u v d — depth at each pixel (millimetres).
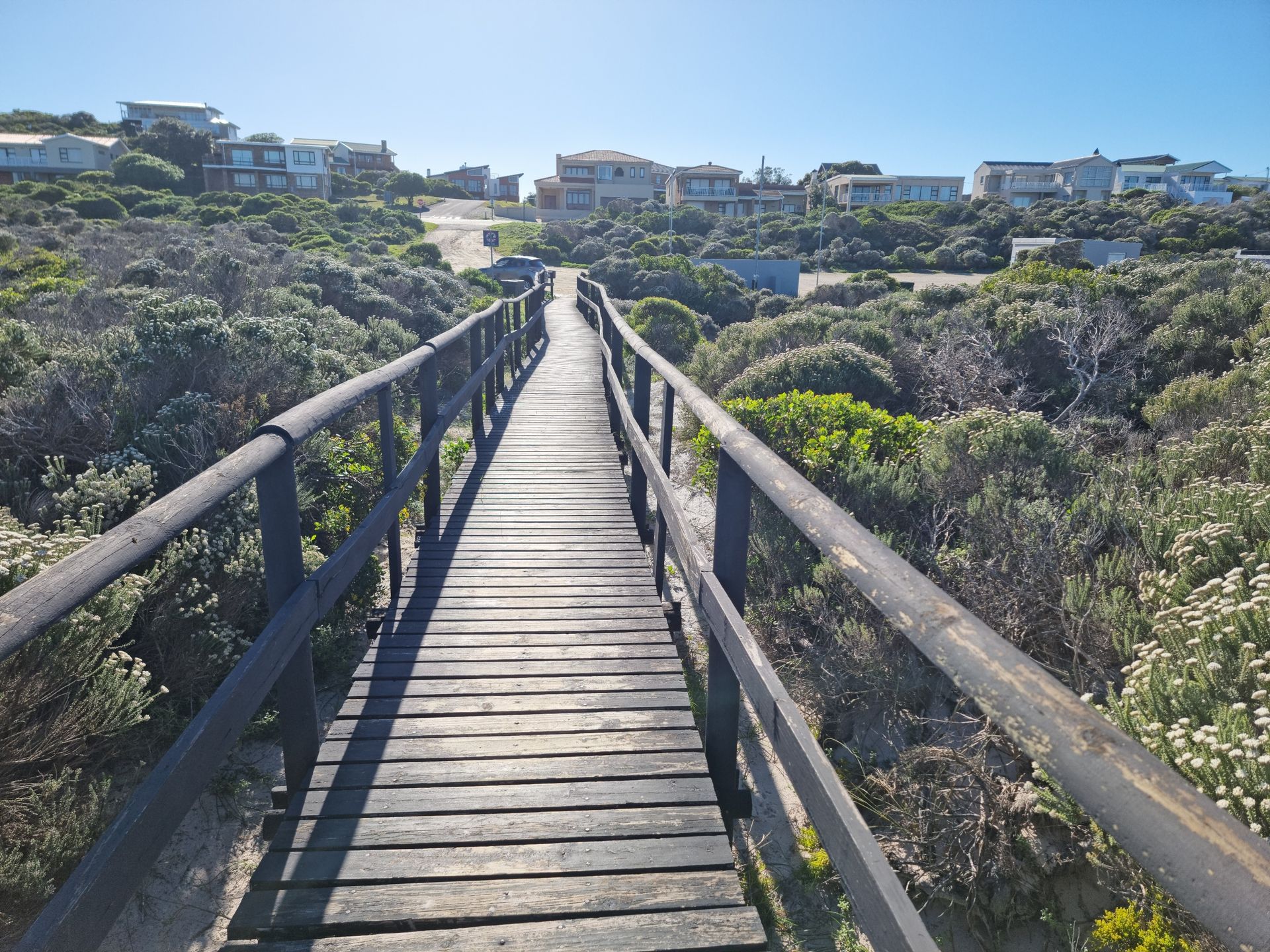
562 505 5484
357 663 4246
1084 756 743
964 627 979
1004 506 4742
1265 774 2193
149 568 3820
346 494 5938
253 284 13414
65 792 2938
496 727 2736
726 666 2441
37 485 5355
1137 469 5535
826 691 4062
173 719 3498
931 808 3305
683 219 60375
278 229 39781
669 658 3270
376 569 4922
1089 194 81250
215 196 48000
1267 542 3432
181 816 1434
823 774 1410
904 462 6316
